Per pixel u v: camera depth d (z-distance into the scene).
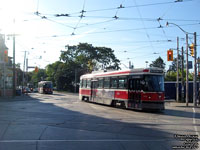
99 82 24.73
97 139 8.52
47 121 12.81
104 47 73.44
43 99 33.81
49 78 92.94
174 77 64.06
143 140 8.45
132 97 18.92
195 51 27.23
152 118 14.69
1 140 8.23
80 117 14.63
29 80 117.88
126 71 20.00
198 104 29.55
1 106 21.77
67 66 75.62
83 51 73.50
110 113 17.08
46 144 7.67
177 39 32.44
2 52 36.25
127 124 12.08
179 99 36.41
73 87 80.50
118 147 7.39
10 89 42.16
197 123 12.84
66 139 8.47
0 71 39.06
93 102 27.75
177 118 15.05
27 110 18.42
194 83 27.09
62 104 24.67
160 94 17.95
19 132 9.67
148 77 18.06
